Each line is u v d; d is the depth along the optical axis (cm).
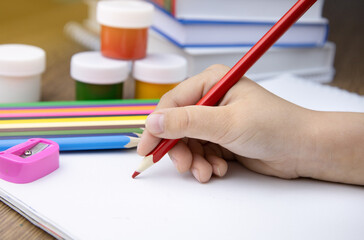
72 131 53
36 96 68
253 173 50
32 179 44
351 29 119
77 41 98
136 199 43
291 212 42
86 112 59
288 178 49
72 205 41
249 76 80
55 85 77
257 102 45
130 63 73
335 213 43
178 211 41
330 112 47
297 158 46
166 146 46
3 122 54
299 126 45
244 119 43
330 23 123
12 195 42
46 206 41
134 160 51
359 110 63
